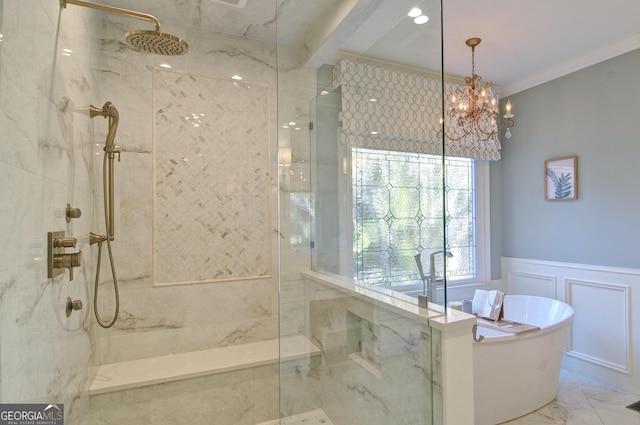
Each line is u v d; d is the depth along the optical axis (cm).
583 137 295
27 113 94
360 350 192
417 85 183
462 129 322
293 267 235
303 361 222
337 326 210
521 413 223
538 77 328
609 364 272
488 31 252
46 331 109
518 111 349
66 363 133
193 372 197
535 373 229
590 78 290
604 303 278
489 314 269
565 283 306
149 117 222
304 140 241
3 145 79
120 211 214
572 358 297
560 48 278
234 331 241
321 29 219
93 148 191
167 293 224
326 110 235
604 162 280
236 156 245
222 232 240
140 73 220
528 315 304
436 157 171
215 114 240
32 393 97
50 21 114
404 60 190
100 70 209
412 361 160
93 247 190
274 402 215
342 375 204
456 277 354
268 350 231
